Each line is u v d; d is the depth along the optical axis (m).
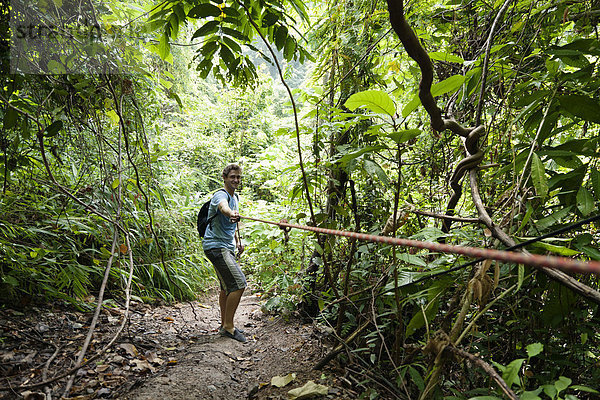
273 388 2.27
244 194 8.23
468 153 1.60
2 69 1.94
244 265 5.58
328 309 3.04
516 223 1.49
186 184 5.84
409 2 2.51
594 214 1.52
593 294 1.02
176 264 4.30
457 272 1.60
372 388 2.09
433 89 1.36
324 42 3.06
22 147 2.53
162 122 6.90
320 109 2.51
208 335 3.19
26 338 2.39
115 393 2.03
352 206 2.76
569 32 2.13
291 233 4.10
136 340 2.76
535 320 1.74
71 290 3.11
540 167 1.36
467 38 2.45
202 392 2.15
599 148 1.73
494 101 2.20
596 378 1.64
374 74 2.86
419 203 2.75
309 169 2.66
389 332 2.36
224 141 9.25
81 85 2.10
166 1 1.82
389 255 2.41
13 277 2.64
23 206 2.92
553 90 1.53
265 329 3.39
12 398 1.83
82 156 2.88
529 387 1.77
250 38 2.07
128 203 3.64
